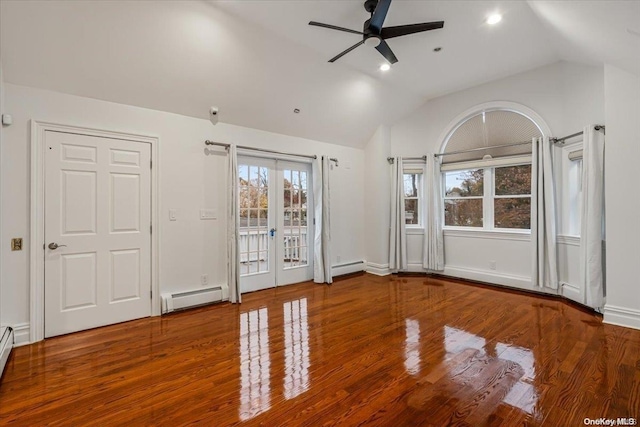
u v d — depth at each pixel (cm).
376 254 554
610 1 207
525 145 438
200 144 382
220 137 398
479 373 221
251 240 445
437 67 417
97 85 303
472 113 485
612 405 183
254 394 198
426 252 530
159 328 310
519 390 200
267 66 362
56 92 290
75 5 248
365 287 466
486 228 485
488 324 315
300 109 441
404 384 208
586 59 345
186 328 310
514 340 275
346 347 265
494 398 192
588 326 305
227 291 397
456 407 183
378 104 500
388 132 557
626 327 300
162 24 283
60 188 293
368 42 289
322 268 495
